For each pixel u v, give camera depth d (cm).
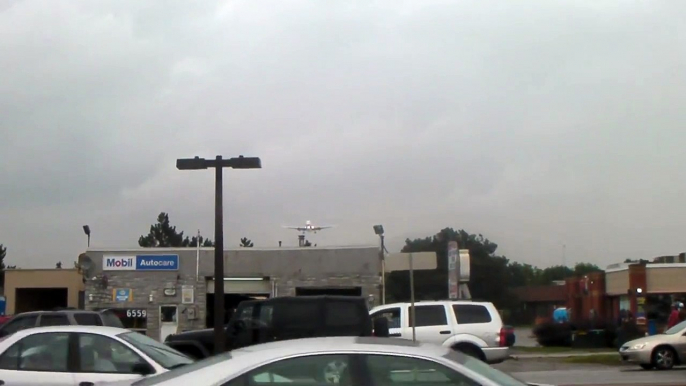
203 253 3250
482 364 682
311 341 681
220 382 630
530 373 2230
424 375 637
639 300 4597
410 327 1906
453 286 2894
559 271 10500
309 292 3216
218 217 1653
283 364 638
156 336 3219
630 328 3159
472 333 1897
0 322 2469
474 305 1931
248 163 1664
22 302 4144
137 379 710
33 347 1014
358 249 3198
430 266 1889
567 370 2344
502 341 1900
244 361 643
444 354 661
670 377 2036
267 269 3216
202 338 1684
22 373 991
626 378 2019
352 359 641
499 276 7438
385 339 704
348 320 1557
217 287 1628
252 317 1587
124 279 3247
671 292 4619
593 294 5478
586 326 3606
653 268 4650
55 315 1973
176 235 7075
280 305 1576
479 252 7419
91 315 2002
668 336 2328
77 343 1017
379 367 639
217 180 1664
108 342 1025
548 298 7394
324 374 637
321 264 3206
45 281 4044
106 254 3253
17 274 4053
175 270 3244
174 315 3228
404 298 6269
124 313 3231
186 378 640
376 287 3170
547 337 3556
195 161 1666
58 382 984
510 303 7469
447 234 7375
